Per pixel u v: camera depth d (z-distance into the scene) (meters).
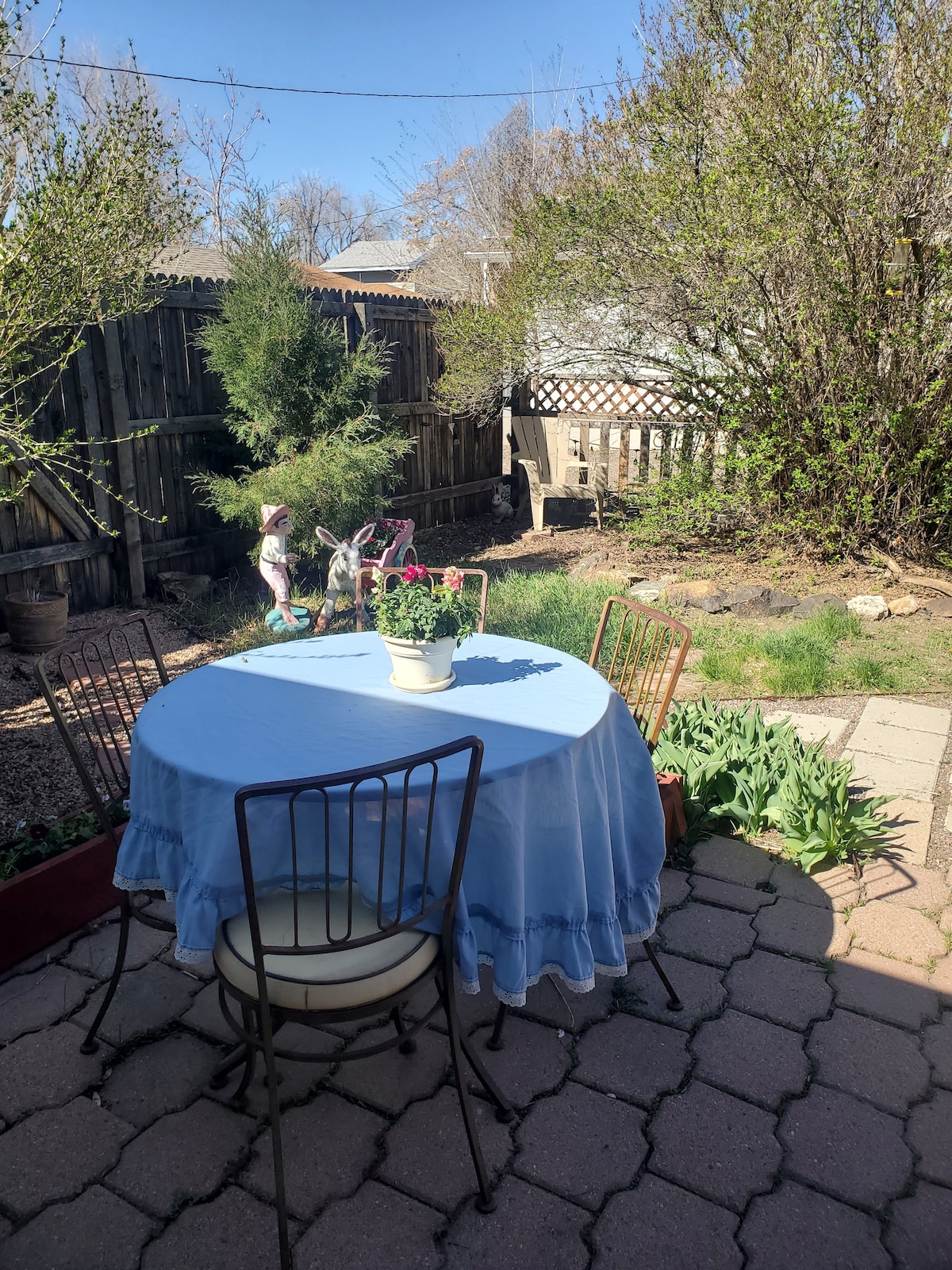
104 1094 2.46
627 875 2.68
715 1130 2.32
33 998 2.83
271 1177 2.19
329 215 39.03
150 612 6.80
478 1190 2.15
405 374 9.59
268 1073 1.98
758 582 7.53
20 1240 2.03
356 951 2.09
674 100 6.91
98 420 6.57
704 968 2.96
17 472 6.03
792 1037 2.65
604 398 11.00
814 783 3.66
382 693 2.79
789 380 7.46
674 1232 2.04
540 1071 2.54
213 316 7.48
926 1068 2.52
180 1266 1.97
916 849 3.63
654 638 3.40
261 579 7.83
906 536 7.69
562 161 9.52
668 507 8.42
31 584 6.31
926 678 5.55
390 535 6.80
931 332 6.77
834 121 6.39
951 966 2.95
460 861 2.07
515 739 2.38
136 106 4.72
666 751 3.89
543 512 10.18
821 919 3.21
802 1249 2.00
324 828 2.13
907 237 6.76
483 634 3.51
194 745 2.36
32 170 4.36
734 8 6.60
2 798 3.91
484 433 11.20
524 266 8.16
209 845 2.15
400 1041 2.09
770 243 6.68
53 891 3.05
